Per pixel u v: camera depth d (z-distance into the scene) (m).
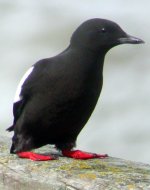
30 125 12.73
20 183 10.88
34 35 33.69
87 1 39.59
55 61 12.55
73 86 12.36
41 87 12.55
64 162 11.68
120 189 10.05
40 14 37.03
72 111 12.51
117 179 10.46
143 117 25.27
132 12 38.22
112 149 23.31
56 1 39.44
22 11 37.50
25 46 32.22
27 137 12.84
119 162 11.95
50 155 12.56
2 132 24.08
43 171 10.95
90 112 12.76
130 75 28.98
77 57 12.42
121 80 28.39
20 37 33.41
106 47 12.61
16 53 31.11
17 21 35.78
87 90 12.44
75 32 12.63
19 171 11.05
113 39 12.61
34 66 12.81
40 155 12.02
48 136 12.81
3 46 32.00
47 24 35.25
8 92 26.89
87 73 12.39
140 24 36.59
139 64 30.20
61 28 34.81
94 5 39.00
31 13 37.25
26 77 12.82
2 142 13.17
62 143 12.90
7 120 24.89
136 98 26.80
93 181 10.38
